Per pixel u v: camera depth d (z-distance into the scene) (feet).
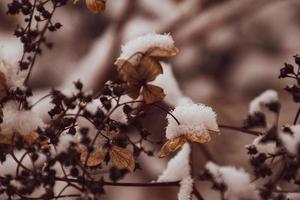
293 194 1.67
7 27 4.15
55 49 5.16
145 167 4.54
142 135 1.59
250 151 1.60
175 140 1.58
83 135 1.49
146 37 1.55
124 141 1.55
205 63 5.76
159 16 4.37
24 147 1.51
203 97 5.60
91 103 1.57
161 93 1.54
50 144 1.57
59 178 1.57
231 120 5.19
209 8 4.07
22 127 1.52
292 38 6.14
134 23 4.21
